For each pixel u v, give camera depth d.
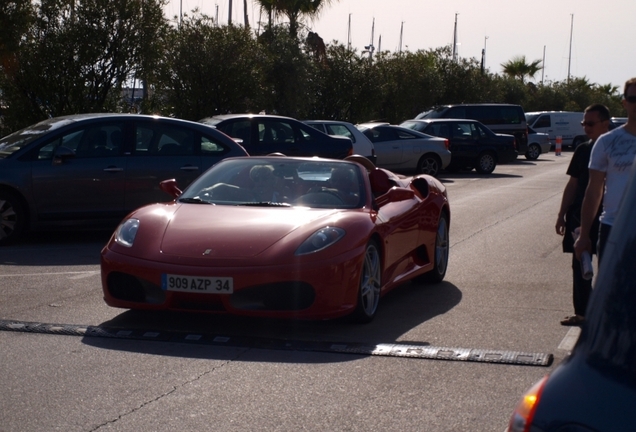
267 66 22.86
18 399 4.18
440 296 6.87
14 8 14.73
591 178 4.70
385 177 6.70
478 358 4.92
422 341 5.34
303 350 5.11
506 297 6.81
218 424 3.85
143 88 21.25
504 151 23.89
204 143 10.09
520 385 4.43
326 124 18.77
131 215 6.02
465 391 4.34
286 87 25.67
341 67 29.22
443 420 3.91
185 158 9.89
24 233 10.43
